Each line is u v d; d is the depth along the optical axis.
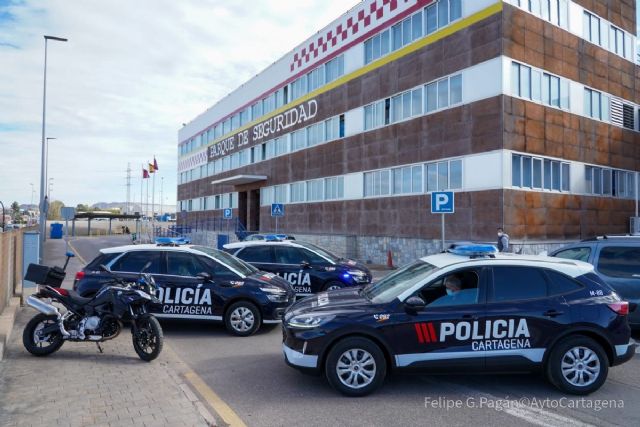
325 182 27.80
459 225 18.66
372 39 23.91
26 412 4.51
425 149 20.34
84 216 62.72
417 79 20.84
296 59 31.11
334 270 10.84
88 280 8.41
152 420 4.36
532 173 18.05
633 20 23.41
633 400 5.27
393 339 5.36
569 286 5.62
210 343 7.80
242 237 33.00
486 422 4.65
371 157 23.73
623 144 22.44
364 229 24.20
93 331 6.68
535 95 18.31
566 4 19.84
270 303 8.36
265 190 35.53
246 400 5.21
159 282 8.32
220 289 8.31
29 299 6.61
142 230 59.88
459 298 5.54
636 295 7.84
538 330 5.41
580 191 20.00
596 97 21.17
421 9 20.67
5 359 6.41
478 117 17.94
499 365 5.39
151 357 6.38
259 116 36.84
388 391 5.52
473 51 18.19
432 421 4.66
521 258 5.82
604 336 5.42
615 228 21.67
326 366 5.39
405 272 6.30
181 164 58.81
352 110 25.27
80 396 4.97
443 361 5.38
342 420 4.68
